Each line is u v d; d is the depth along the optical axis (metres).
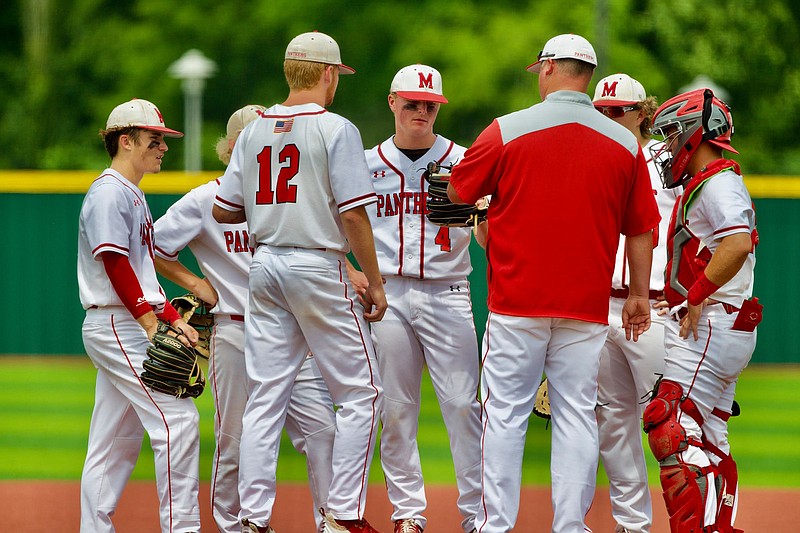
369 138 93.44
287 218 15.67
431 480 23.75
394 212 18.03
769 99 93.75
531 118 15.26
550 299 15.13
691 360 15.71
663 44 91.62
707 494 15.25
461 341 17.91
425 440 28.56
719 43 92.00
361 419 15.95
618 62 86.94
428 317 17.84
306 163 15.62
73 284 38.00
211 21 96.12
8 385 35.22
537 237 15.12
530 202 15.12
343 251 15.94
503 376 15.48
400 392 17.97
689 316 15.48
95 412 16.59
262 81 96.38
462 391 17.88
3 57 101.31
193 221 17.41
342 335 15.82
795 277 37.94
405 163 18.11
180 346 15.78
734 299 15.64
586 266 15.15
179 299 17.88
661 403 15.54
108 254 15.70
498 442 15.35
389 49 91.81
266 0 95.38
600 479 23.56
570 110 15.27
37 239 37.81
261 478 15.73
